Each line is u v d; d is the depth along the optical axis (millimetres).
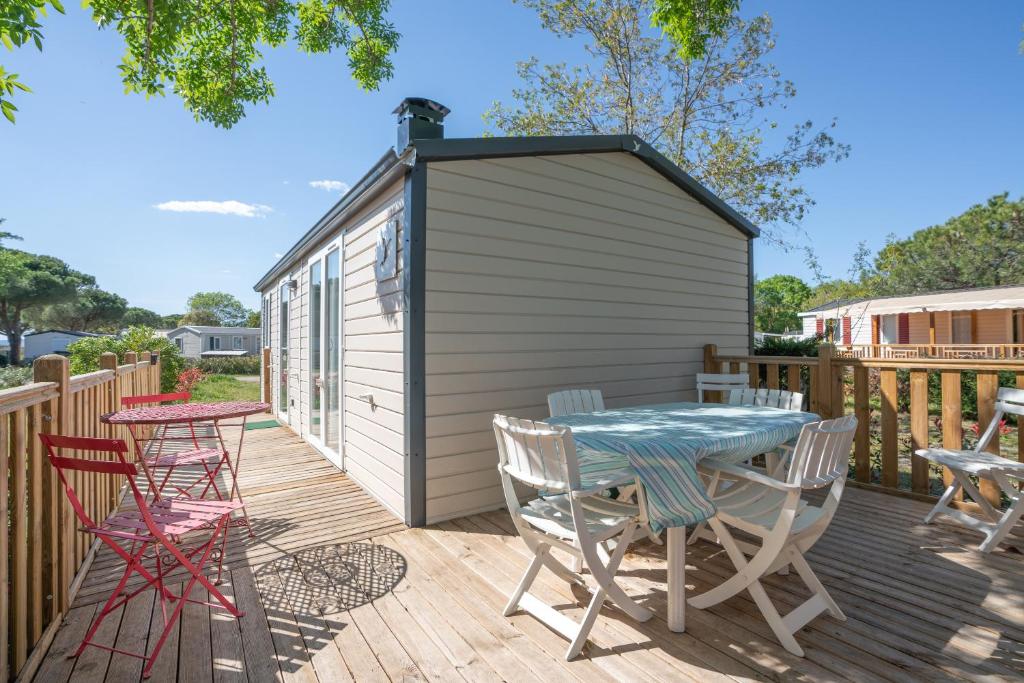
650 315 5023
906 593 2465
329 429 5609
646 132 12633
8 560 2010
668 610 2184
